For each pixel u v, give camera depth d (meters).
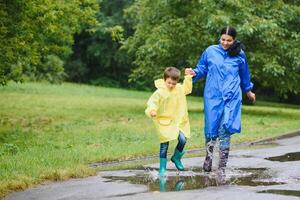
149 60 25.47
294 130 16.16
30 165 8.99
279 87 24.58
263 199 6.33
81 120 20.27
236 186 7.21
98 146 12.49
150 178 8.05
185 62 25.00
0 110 24.61
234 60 8.66
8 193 7.14
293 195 6.51
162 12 25.45
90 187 7.40
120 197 6.69
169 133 8.36
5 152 11.30
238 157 10.10
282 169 8.56
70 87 45.06
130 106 28.17
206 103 8.61
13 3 15.13
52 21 16.45
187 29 23.92
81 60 58.00
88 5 20.20
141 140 13.80
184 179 7.90
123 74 57.72
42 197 6.88
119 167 9.39
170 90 8.44
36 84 44.59
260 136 14.33
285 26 23.61
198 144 12.55
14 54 16.27
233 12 22.62
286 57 23.39
